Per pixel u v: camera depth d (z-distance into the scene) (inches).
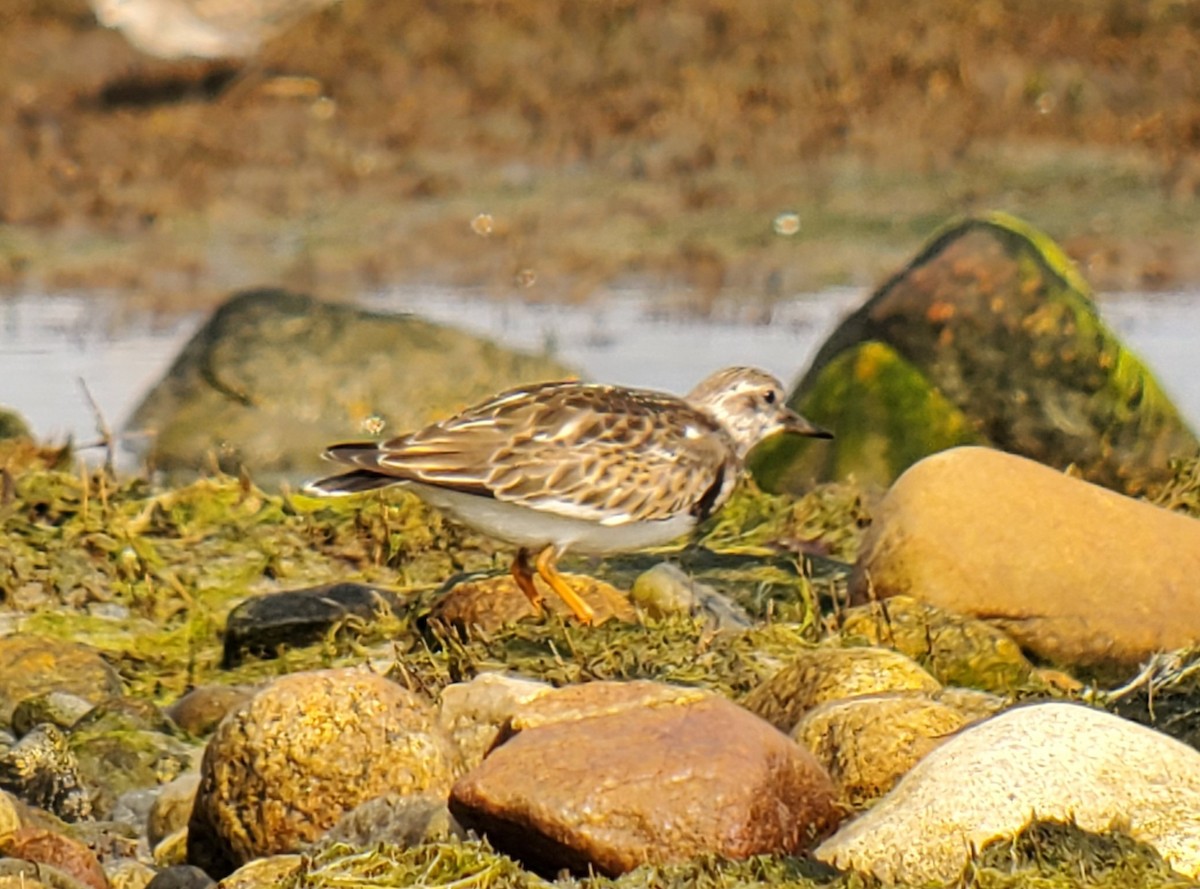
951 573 424.5
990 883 260.1
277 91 1243.8
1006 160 1107.9
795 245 996.6
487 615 418.6
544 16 1264.8
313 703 313.4
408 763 310.3
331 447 412.2
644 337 836.0
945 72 1198.3
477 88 1230.3
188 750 369.7
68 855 295.6
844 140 1139.9
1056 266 611.8
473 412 417.4
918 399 588.7
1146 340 825.5
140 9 1288.1
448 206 1070.4
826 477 581.6
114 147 1163.3
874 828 275.6
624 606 426.3
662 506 421.4
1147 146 1125.7
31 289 939.3
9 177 1110.4
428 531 509.7
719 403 443.8
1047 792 275.3
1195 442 603.5
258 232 1037.8
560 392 423.2
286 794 307.7
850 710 319.6
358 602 448.5
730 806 277.9
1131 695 366.9
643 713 292.7
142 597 477.1
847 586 450.6
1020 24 1237.7
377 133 1183.6
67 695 392.8
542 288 935.7
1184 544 429.7
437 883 268.4
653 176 1105.4
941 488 433.7
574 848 274.8
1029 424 594.9
